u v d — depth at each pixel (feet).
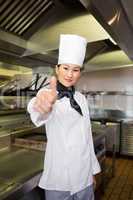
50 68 8.72
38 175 4.20
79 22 5.88
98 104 15.87
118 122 13.78
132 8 7.45
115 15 5.47
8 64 7.30
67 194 3.64
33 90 8.23
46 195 3.77
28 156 5.36
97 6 4.35
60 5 5.61
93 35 6.09
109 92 15.46
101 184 8.61
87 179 3.84
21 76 7.93
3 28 5.18
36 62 7.84
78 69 3.54
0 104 6.89
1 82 7.22
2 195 3.32
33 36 5.93
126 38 7.15
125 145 13.62
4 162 4.92
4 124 6.27
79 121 3.70
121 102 15.28
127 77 14.94
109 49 9.21
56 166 3.55
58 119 3.51
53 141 3.57
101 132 8.27
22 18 5.33
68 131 3.56
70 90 3.67
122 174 10.90
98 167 4.17
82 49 3.58
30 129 7.13
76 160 3.59
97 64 10.08
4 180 3.88
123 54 9.27
